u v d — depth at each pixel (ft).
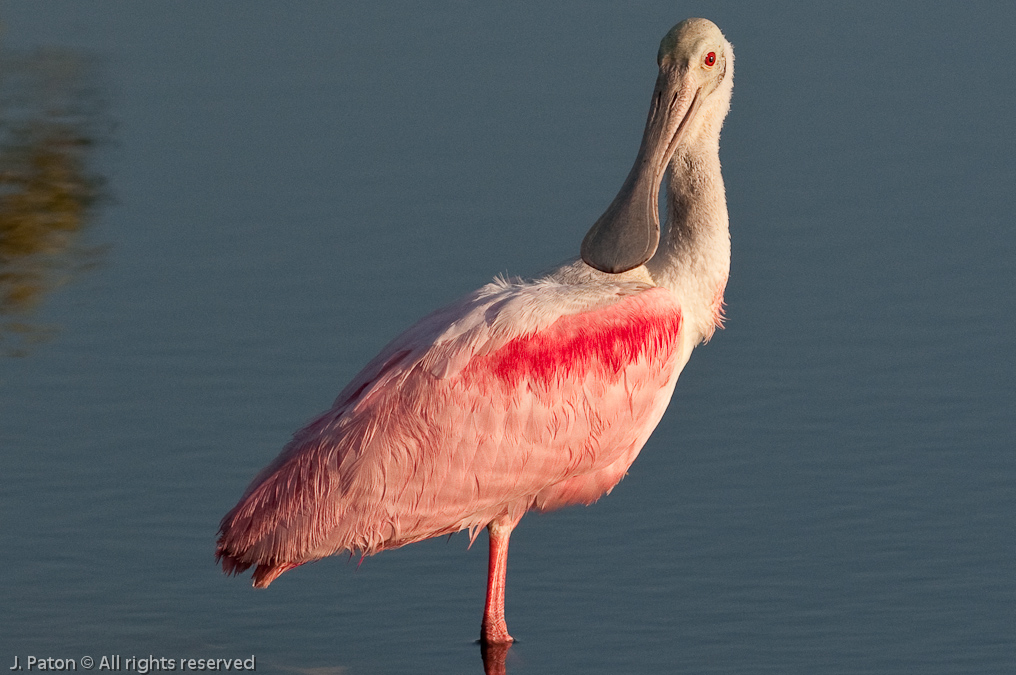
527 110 75.77
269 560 37.06
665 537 44.50
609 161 70.13
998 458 47.91
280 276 60.64
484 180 68.54
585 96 77.10
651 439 49.88
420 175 69.36
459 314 38.42
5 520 44.16
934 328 56.39
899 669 37.96
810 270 60.85
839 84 78.23
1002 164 69.62
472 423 37.42
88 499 45.47
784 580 42.11
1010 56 81.05
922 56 81.30
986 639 39.22
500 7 89.51
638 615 40.70
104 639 38.83
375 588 42.60
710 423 50.65
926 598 41.06
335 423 37.11
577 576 42.70
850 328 56.49
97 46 87.30
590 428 38.83
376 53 83.71
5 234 63.26
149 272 61.00
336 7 91.15
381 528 37.17
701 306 41.50
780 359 54.49
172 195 68.28
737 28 84.74
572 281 40.42
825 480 47.09
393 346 38.63
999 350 54.70
